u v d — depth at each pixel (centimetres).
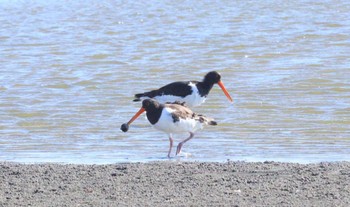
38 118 1784
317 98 1969
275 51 2720
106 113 1834
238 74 2317
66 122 1741
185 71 2398
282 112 1816
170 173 1226
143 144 1530
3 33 3300
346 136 1573
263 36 3072
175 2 4406
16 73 2384
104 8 4212
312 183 1143
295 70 2352
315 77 2223
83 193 1107
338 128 1645
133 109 1878
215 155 1423
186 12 3931
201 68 2441
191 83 1805
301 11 3838
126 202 1052
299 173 1212
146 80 2262
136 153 1454
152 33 3238
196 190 1112
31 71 2420
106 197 1081
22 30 3391
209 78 1819
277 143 1518
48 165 1305
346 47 2775
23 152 1467
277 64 2472
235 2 4291
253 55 2655
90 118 1780
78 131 1653
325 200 1048
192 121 1452
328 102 1919
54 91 2108
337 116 1764
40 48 2894
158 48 2844
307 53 2664
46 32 3325
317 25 3344
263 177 1189
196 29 3322
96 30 3366
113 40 3061
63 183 1167
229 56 2648
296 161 1363
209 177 1193
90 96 2038
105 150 1480
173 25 3472
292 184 1139
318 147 1478
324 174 1201
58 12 4056
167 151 1473
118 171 1247
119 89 2133
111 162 1376
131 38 3109
